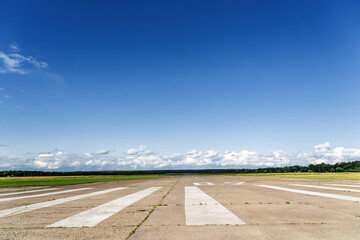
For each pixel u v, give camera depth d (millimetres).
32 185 30578
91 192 19734
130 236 6047
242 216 8328
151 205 11391
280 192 16875
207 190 19906
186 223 7391
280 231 6301
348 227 6660
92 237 5992
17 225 7434
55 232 6523
